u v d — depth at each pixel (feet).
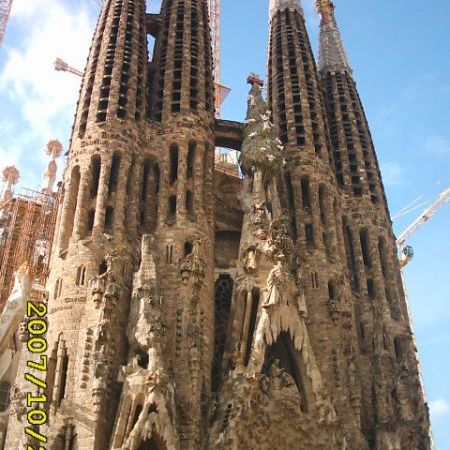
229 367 173.17
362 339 206.28
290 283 181.57
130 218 187.01
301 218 215.72
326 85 270.67
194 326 170.60
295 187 222.69
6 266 255.09
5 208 280.92
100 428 145.59
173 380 159.53
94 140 193.98
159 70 228.63
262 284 182.39
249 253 187.01
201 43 237.86
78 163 191.42
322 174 227.40
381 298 212.64
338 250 213.05
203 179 205.16
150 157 205.67
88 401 148.46
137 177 195.21
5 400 193.67
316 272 203.92
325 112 251.39
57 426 146.00
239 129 236.22
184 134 209.15
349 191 235.40
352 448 171.83
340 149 247.09
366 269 222.07
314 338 190.39
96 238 174.91
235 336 176.45
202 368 167.73
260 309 176.86
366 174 241.55
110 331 159.02
